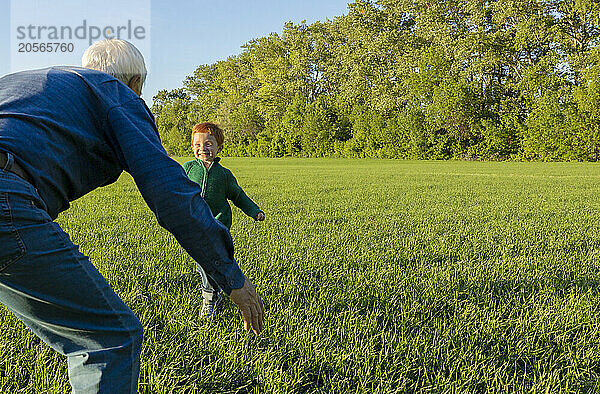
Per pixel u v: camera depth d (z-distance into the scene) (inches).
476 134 1871.3
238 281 71.8
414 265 214.2
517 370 120.7
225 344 124.9
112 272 179.2
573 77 1752.0
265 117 2738.7
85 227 296.7
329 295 166.2
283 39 2748.5
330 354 120.3
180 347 124.0
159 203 62.9
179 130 3491.6
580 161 1612.9
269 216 362.0
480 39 1811.0
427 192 577.3
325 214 379.9
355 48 2374.5
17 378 106.3
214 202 155.3
